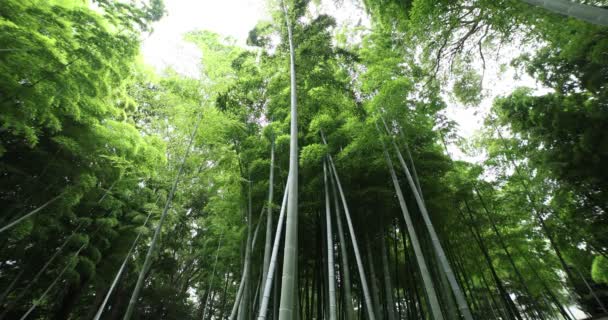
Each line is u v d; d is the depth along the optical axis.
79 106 5.25
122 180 6.88
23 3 3.93
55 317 8.20
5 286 7.23
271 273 3.21
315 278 7.57
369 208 6.73
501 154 8.98
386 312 6.54
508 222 9.09
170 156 5.90
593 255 10.67
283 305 2.09
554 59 7.16
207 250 9.96
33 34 3.90
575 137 7.21
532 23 5.03
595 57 5.34
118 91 6.60
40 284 7.66
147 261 4.34
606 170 6.66
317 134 6.49
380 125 5.76
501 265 10.58
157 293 10.74
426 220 4.26
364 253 6.89
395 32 6.25
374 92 5.89
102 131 5.82
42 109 4.31
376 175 6.72
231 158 6.11
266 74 5.78
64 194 5.80
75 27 4.41
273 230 6.83
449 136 8.17
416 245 4.01
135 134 5.93
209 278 10.77
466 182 7.84
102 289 9.12
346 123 6.25
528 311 13.02
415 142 6.99
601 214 7.70
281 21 5.32
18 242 6.44
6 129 4.83
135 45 5.29
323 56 5.12
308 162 6.22
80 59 4.53
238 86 5.78
